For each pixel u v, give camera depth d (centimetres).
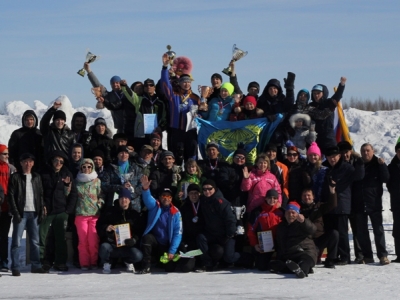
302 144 1468
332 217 1348
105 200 1361
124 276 1254
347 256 1362
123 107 1527
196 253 1294
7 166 1337
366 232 1373
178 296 1029
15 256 1270
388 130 2538
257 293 1054
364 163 1373
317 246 1318
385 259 1352
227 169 1370
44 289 1113
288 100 1488
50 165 1339
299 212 1272
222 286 1123
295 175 1371
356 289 1091
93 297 1030
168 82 1497
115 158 1425
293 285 1129
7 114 2559
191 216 1320
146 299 1005
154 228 1311
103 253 1292
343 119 1609
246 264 1328
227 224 1295
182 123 1503
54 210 1318
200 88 1527
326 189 1340
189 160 1368
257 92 1553
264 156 1351
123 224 1293
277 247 1297
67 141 1420
